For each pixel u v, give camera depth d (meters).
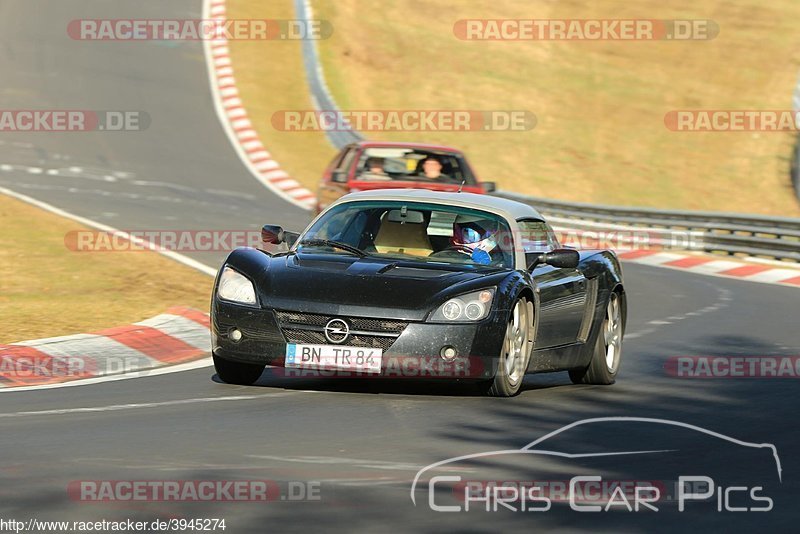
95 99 133.25
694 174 135.00
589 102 156.50
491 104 152.88
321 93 136.88
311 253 33.78
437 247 33.97
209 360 38.44
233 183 107.88
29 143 114.88
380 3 181.88
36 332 41.06
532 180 130.50
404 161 65.50
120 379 34.50
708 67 168.12
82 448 24.64
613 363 37.31
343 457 24.27
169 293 52.22
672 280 71.88
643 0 190.25
